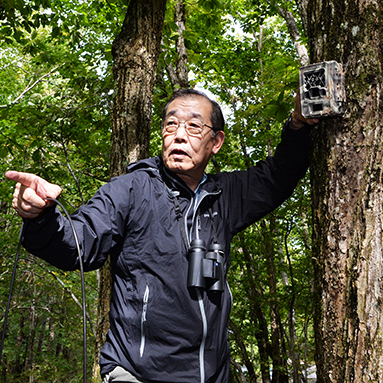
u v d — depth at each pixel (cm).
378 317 117
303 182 645
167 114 145
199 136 141
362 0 130
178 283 120
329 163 133
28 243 104
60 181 747
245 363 870
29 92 1134
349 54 131
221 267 125
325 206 133
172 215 129
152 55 354
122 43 351
